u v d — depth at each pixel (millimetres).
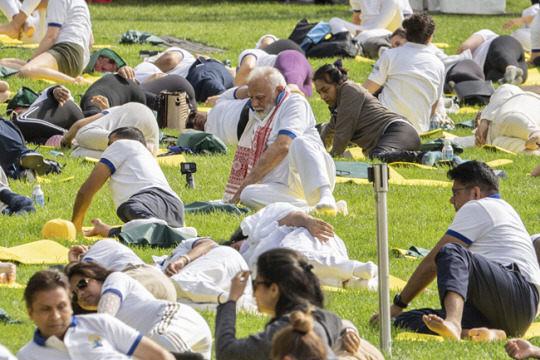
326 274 20969
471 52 55250
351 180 32250
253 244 21562
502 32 74125
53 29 47938
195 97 47062
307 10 87188
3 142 30750
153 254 22562
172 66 49219
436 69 41531
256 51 47750
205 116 40312
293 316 10727
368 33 60562
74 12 48656
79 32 48531
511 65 53562
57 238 23875
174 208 25125
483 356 16344
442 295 17422
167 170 33281
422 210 29266
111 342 13547
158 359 13617
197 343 15445
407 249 25375
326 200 26141
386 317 16172
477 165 19406
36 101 37031
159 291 17234
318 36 59469
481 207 18859
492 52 54250
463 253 17688
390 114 36031
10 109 39594
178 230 24219
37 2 54969
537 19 59625
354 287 20859
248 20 79812
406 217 28453
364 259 23734
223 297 18969
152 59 50250
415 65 41094
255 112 28375
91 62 52188
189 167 30875
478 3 85938
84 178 31344
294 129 27719
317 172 26281
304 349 10602
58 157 33812
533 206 30141
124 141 25641
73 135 35406
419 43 41688
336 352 13758
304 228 21250
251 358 12898
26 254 22234
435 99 41719
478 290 17703
